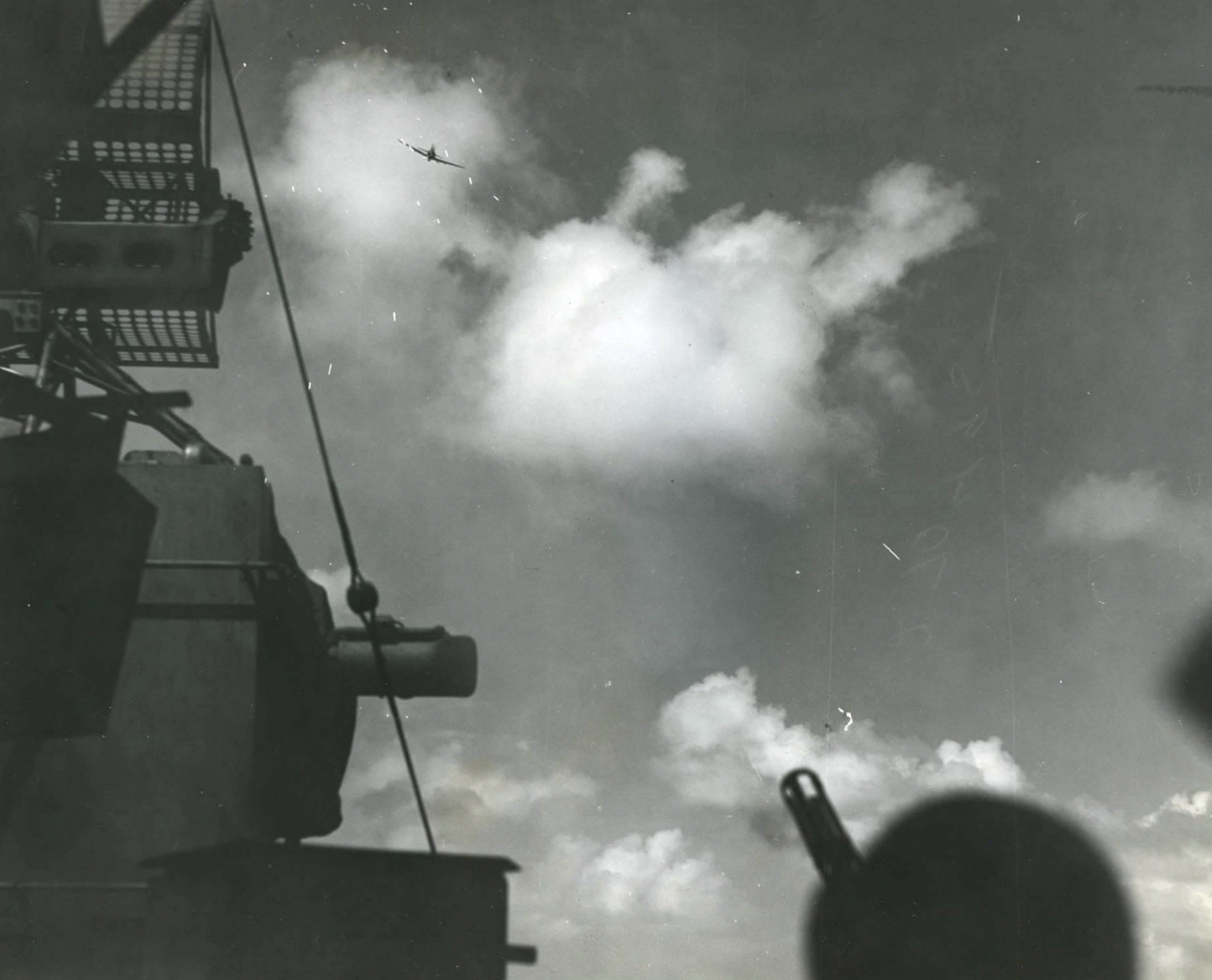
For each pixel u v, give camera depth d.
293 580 5.04
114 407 4.18
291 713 5.28
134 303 5.73
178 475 4.93
